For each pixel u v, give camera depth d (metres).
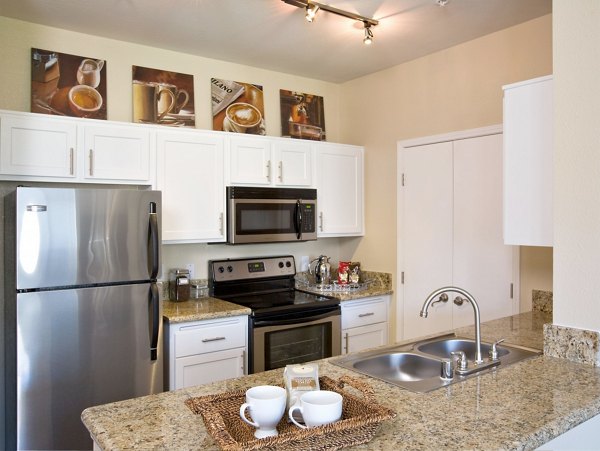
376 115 3.84
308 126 3.95
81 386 2.35
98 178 2.74
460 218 3.22
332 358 1.94
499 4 2.60
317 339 3.29
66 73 2.91
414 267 3.54
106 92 3.04
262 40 3.12
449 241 3.30
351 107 4.07
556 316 1.87
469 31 2.98
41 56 2.84
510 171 2.04
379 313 3.66
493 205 3.02
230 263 3.53
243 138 3.30
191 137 3.08
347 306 3.47
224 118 3.50
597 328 1.75
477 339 1.82
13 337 2.31
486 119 3.05
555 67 1.84
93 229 2.38
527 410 1.34
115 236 2.45
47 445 2.27
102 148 2.75
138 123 3.00
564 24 1.82
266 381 1.62
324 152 3.72
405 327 3.62
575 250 1.79
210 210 3.15
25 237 2.21
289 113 3.85
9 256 2.46
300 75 3.93
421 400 1.42
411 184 3.56
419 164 3.50
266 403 1.12
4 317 2.64
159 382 2.59
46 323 2.26
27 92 2.81
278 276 3.74
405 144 3.59
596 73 1.73
